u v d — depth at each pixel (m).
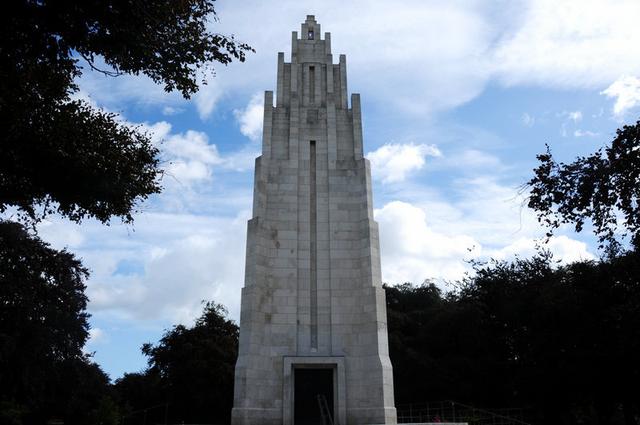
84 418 60.06
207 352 65.56
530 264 58.50
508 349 56.41
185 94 20.66
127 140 25.02
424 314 65.81
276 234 31.66
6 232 45.00
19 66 18.83
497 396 55.88
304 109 34.75
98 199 24.72
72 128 22.34
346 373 29.30
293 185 32.81
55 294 53.03
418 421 49.94
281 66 35.97
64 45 17.59
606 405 52.81
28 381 50.34
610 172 19.92
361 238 31.92
